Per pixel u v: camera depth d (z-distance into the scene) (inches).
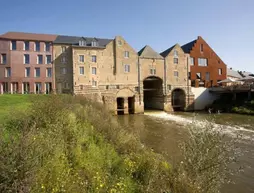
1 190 163.5
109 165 305.4
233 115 1306.6
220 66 2033.7
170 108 1775.3
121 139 426.3
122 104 1644.9
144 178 285.7
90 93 1531.7
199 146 288.7
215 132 306.0
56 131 318.0
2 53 1524.4
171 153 547.8
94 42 1595.7
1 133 214.7
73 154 294.0
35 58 1569.9
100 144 386.0
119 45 1631.4
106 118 661.9
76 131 381.1
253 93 1486.2
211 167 275.9
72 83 1536.7
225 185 376.2
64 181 216.1
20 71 1545.3
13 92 1520.7
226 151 309.3
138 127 997.2
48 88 1584.6
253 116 1232.8
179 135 818.8
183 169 294.2
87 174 261.6
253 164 484.1
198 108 1815.9
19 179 173.0
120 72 1624.0
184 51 2038.6
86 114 550.3
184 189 258.8
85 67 1535.4
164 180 279.1
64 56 1606.8
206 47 1984.5
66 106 510.0
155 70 1732.3
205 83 1969.7
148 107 2030.0
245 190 361.7
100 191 230.4
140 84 1673.2
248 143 661.9
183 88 1806.1
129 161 320.8
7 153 176.1
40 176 201.6
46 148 243.6
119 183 247.6
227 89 1606.8
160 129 953.5
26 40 1558.8
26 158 181.6
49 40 1598.2
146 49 1770.4
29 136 214.7
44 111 376.8
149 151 413.7
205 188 265.7
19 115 374.9
